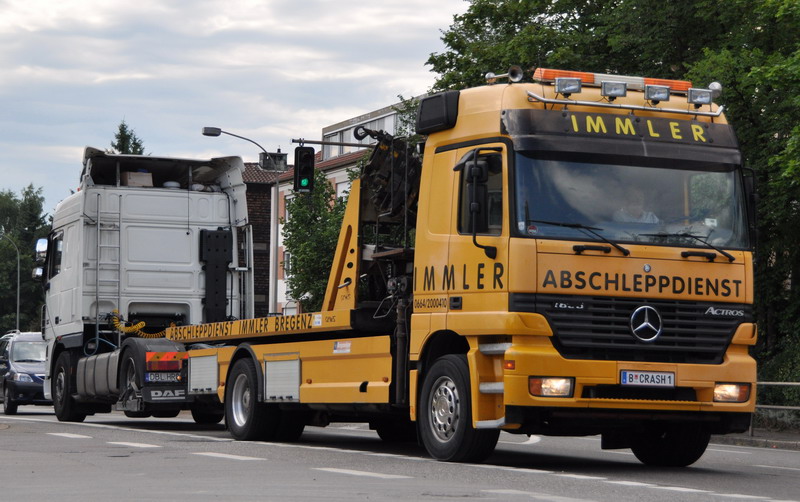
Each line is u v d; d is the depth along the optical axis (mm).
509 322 13609
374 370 16281
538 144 13922
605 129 14227
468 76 37812
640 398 13922
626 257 13914
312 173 31109
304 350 17984
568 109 14234
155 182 25703
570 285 13695
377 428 20031
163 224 24875
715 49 31031
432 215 15125
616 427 14445
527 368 13547
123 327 24375
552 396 13586
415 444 19562
